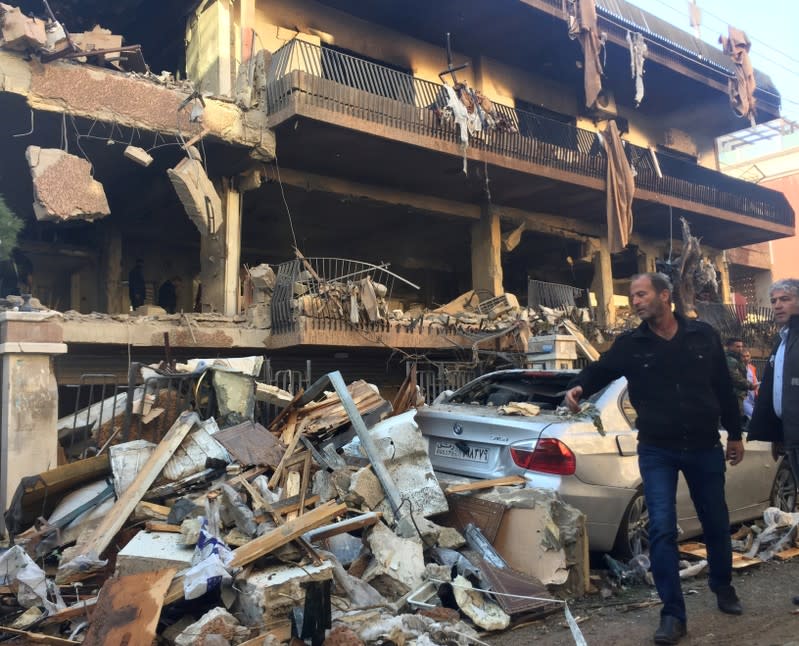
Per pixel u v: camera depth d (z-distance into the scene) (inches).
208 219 471.8
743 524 260.7
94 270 679.1
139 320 463.5
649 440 149.4
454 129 604.7
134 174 586.9
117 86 460.1
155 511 185.2
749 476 246.1
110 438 240.2
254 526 164.4
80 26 621.6
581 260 860.6
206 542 149.6
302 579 141.6
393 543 167.2
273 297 518.0
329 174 645.3
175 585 141.2
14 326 232.1
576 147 757.9
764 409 173.9
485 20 716.7
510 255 953.5
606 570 198.8
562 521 180.2
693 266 811.4
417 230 810.2
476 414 209.9
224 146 518.3
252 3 565.6
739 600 171.3
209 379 248.2
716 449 150.3
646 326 152.0
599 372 156.6
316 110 518.0
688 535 220.5
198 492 196.5
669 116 1002.1
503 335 571.5
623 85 905.5
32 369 234.7
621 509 195.3
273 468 198.7
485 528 182.7
